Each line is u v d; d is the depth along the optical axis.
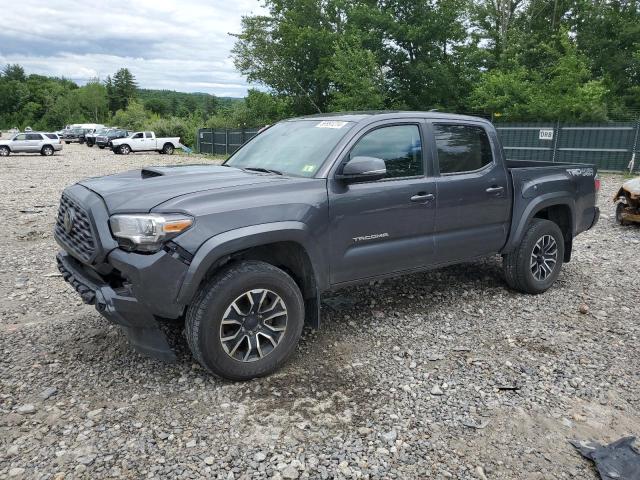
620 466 2.82
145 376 3.69
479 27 36.66
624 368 3.97
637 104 30.97
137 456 2.83
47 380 3.62
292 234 3.65
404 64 33.84
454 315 4.96
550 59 32.09
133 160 30.39
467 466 2.84
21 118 117.56
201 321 3.36
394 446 2.98
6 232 8.76
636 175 19.05
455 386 3.65
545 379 3.78
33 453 2.84
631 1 33.91
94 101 109.44
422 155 4.58
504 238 5.24
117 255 3.32
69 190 4.05
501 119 26.83
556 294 5.63
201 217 3.34
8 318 4.80
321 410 3.30
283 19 37.28
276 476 2.70
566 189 5.65
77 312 4.96
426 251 4.60
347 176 3.84
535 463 2.88
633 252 7.62
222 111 44.97
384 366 3.93
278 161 4.37
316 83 38.25
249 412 3.26
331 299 5.29
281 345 3.70
